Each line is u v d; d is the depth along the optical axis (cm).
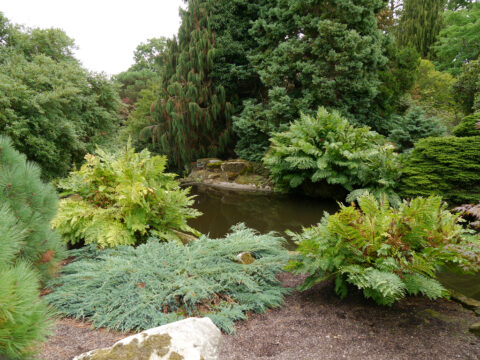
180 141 1473
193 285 278
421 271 265
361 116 1227
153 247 366
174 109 1470
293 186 947
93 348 209
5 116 757
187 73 1502
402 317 268
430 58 2316
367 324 259
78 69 1022
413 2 2398
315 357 215
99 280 290
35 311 115
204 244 379
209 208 868
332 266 291
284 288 328
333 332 248
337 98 1260
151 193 452
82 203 447
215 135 1552
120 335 231
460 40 2044
